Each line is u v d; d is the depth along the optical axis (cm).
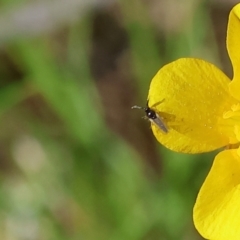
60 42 19
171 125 12
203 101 12
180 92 12
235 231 12
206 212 12
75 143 17
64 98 17
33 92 19
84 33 19
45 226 18
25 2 19
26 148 19
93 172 17
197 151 12
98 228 17
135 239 17
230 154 12
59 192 18
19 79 19
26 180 19
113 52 20
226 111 12
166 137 12
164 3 19
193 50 17
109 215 17
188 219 17
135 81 19
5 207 19
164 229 17
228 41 12
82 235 17
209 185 12
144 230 17
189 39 17
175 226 17
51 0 19
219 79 12
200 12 17
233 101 12
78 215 18
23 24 19
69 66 18
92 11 20
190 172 17
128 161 17
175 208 17
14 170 19
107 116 20
